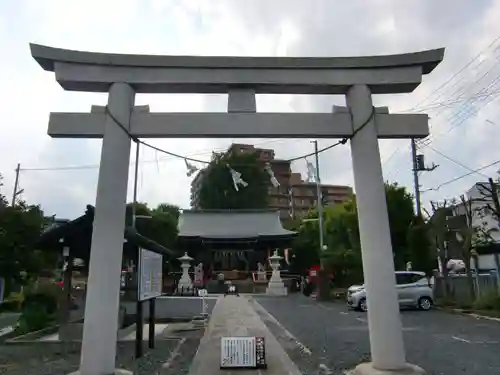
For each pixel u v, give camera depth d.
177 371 7.99
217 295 32.25
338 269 31.39
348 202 33.12
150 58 7.20
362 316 18.02
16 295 26.98
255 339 8.03
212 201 55.75
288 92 7.68
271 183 58.97
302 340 11.65
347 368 8.20
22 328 13.55
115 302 6.53
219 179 56.12
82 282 18.69
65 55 7.07
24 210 24.27
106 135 6.96
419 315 18.27
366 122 7.24
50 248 12.19
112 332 6.45
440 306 21.05
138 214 39.69
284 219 64.19
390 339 6.55
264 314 17.92
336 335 12.58
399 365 6.46
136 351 9.21
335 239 35.72
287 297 31.16
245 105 7.32
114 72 7.18
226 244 43.06
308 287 32.94
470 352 9.79
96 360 6.27
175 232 40.69
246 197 55.72
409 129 7.34
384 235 6.89
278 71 7.36
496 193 21.59
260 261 43.81
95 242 6.61
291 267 44.47
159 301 20.44
